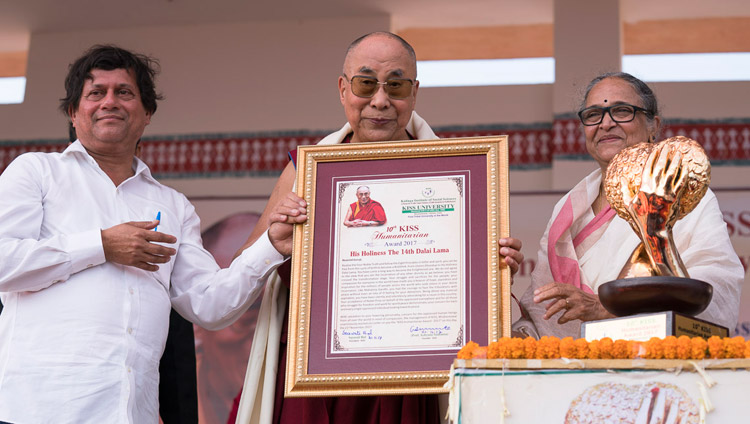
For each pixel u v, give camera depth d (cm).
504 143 299
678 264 258
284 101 795
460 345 277
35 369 287
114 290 301
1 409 281
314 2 789
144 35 827
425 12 797
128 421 290
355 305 286
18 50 875
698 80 757
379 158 305
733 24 781
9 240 292
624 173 270
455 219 292
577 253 344
